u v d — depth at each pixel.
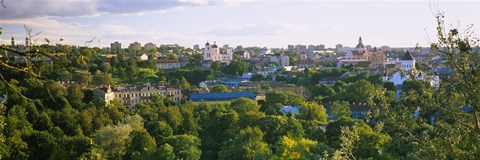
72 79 158.12
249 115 110.56
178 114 119.44
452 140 27.97
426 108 29.00
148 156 82.12
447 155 28.22
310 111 132.12
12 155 74.19
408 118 29.39
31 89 103.00
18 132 82.06
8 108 102.06
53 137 86.56
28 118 104.12
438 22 26.58
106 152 83.00
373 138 56.41
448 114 28.27
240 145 80.94
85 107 130.38
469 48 26.12
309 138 93.62
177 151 88.44
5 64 13.70
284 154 22.05
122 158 86.81
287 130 97.50
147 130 105.19
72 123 108.25
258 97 199.62
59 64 14.24
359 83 174.12
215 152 96.81
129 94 194.12
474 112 26.59
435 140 29.20
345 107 145.50
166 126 105.25
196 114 132.38
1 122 38.12
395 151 47.78
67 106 121.00
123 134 88.56
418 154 28.95
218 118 114.81
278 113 141.50
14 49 13.80
